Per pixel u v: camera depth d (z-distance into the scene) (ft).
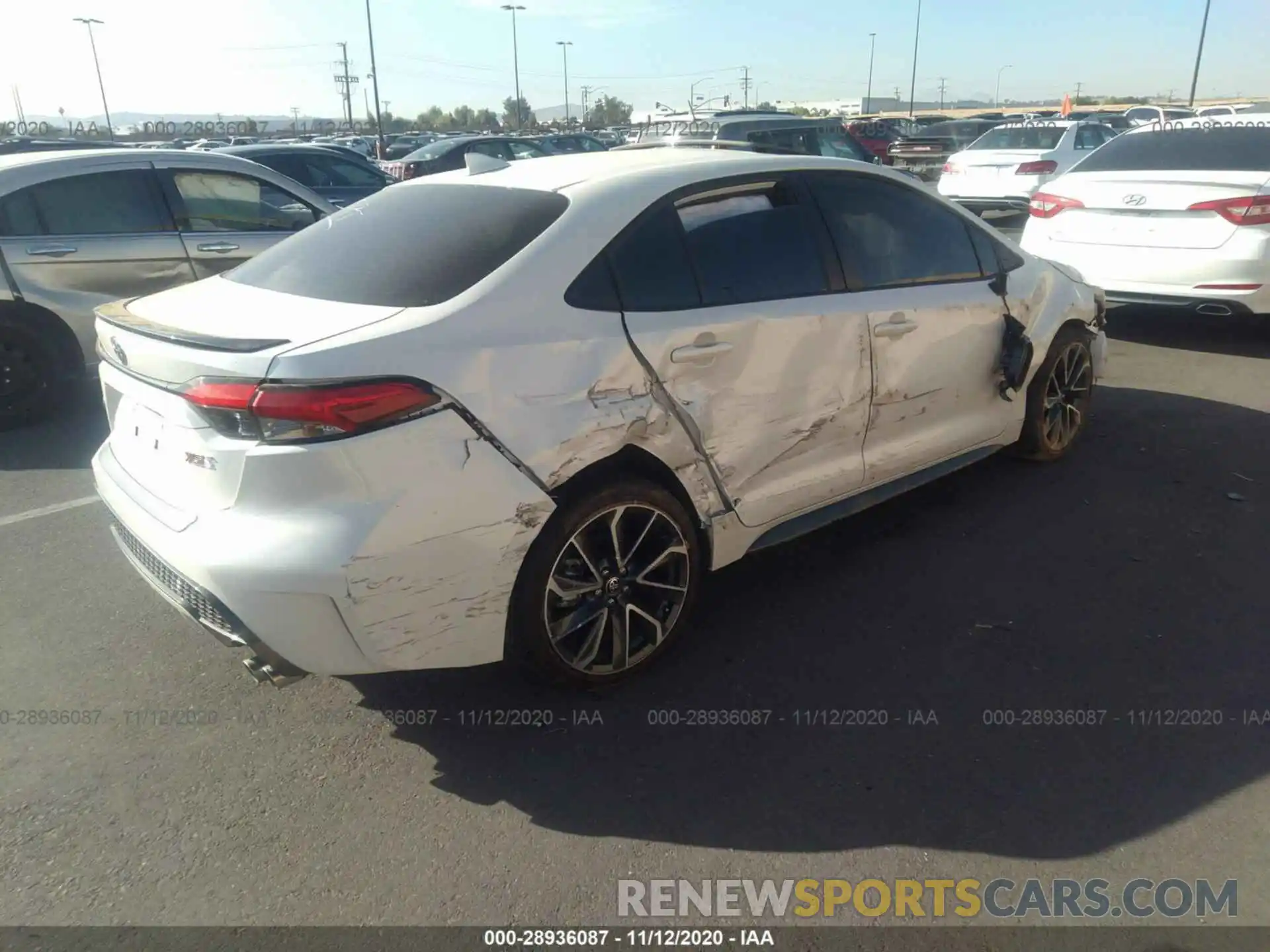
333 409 8.25
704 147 15.21
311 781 9.47
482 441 9.03
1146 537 14.21
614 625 10.59
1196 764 9.44
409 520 8.61
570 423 9.59
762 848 8.55
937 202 14.33
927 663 11.21
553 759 9.73
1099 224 24.36
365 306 9.50
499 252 9.96
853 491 13.15
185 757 9.80
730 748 9.83
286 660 8.84
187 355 8.72
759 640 11.75
